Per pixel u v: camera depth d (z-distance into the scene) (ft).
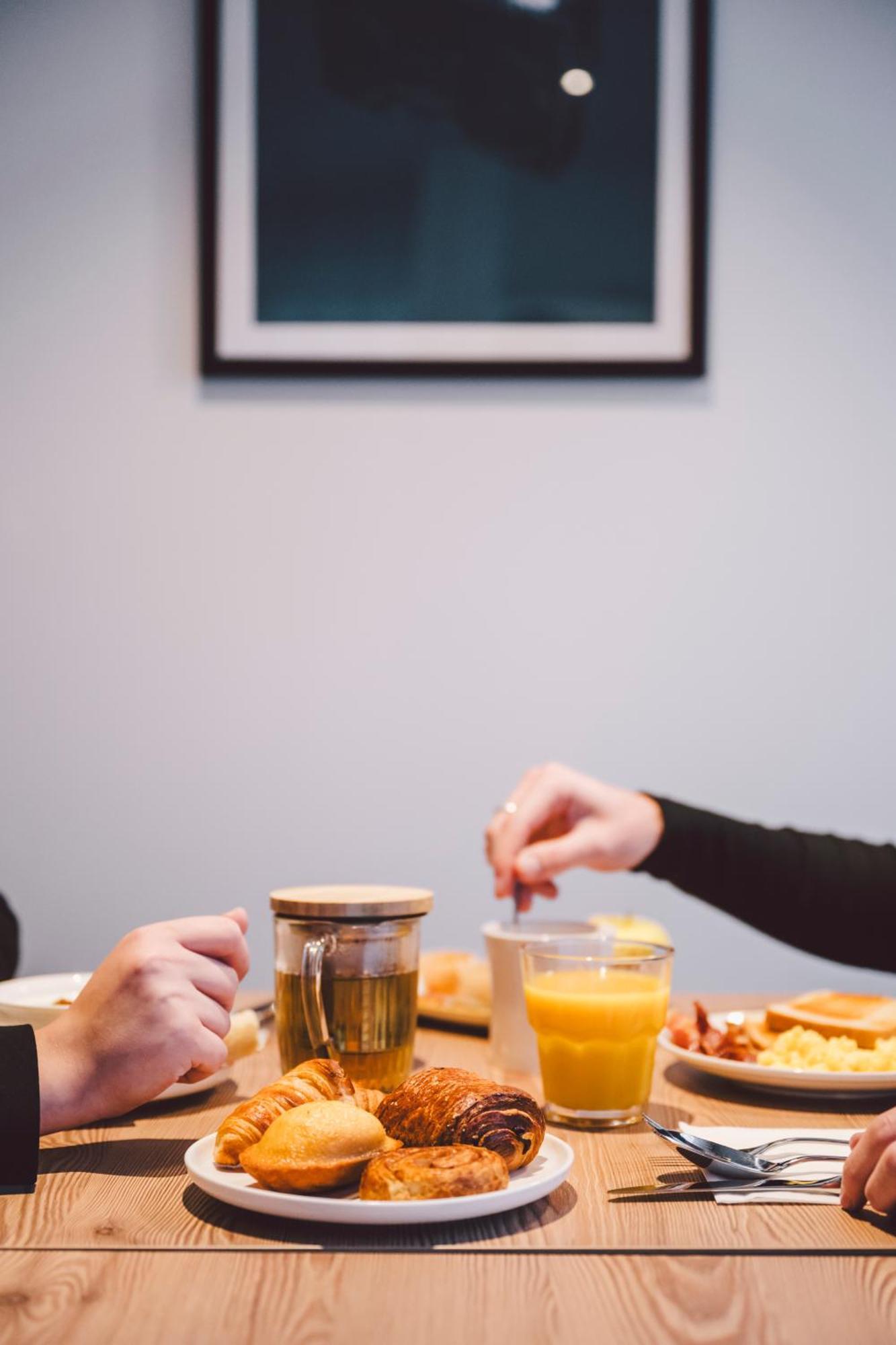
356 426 6.06
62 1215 1.91
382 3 6.04
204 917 2.42
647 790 6.01
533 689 6.02
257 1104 2.04
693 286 5.97
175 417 6.07
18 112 6.07
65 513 6.05
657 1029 2.55
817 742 6.04
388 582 6.04
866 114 6.08
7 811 6.01
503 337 6.03
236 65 6.01
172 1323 1.51
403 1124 2.04
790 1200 1.99
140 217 6.08
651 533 6.04
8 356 6.06
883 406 6.06
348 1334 1.48
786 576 6.04
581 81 6.02
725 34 6.09
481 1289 1.63
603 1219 1.90
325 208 6.03
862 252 6.07
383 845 6.02
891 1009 3.09
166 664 6.05
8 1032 2.26
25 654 6.04
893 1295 1.62
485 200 6.04
